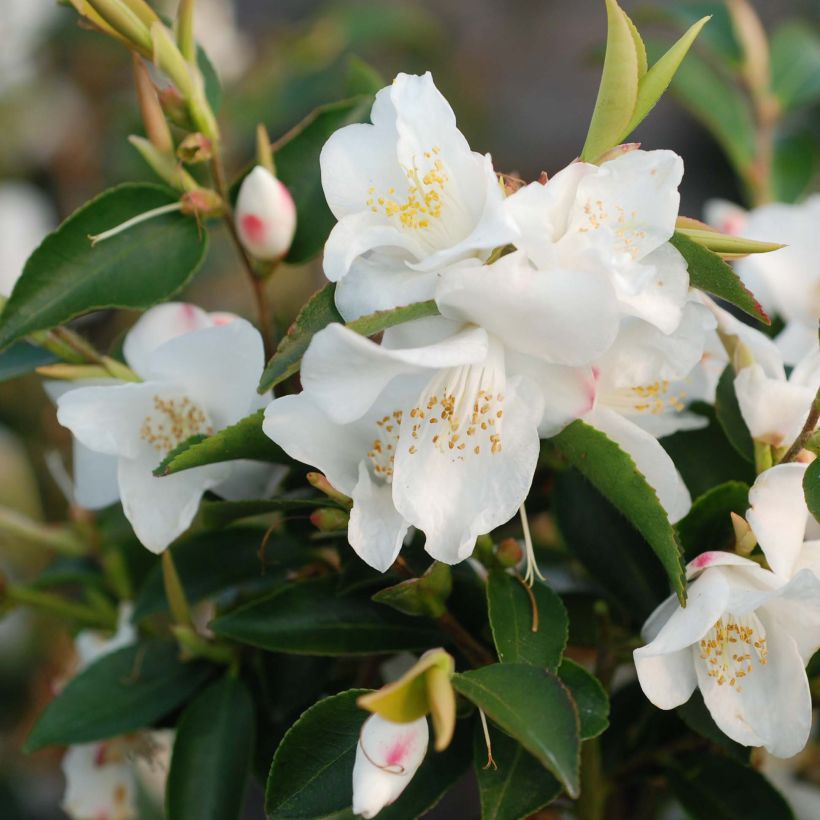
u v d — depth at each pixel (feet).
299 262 1.71
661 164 1.50
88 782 1.84
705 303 1.58
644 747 1.71
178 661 1.73
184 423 1.63
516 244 1.45
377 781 1.44
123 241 1.65
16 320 1.62
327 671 1.70
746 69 2.11
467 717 1.58
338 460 1.51
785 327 1.80
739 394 1.59
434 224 1.50
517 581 1.55
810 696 1.54
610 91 1.51
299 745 1.51
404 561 1.58
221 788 1.65
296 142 1.73
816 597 1.49
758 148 2.14
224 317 1.72
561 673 1.52
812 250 1.79
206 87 1.73
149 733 1.85
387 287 1.48
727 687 1.53
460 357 1.43
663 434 1.62
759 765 1.76
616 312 1.44
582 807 1.65
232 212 1.69
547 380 1.49
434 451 1.49
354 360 1.42
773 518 1.52
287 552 1.72
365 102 1.74
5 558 2.55
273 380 1.48
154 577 1.74
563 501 1.68
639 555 1.65
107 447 1.60
